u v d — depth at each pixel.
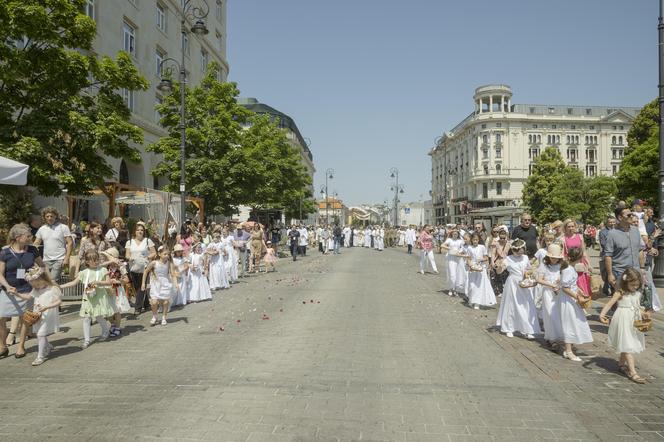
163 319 8.98
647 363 6.28
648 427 4.24
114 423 4.29
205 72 39.97
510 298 7.86
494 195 91.06
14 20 10.82
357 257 30.80
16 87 11.98
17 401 4.86
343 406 4.70
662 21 11.89
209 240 16.86
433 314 9.95
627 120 93.50
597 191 49.91
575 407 4.71
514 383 5.44
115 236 10.62
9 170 8.04
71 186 12.43
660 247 11.58
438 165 119.88
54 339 7.80
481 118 91.25
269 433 4.07
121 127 12.70
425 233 19.31
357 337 7.78
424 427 4.21
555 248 6.80
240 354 6.70
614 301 5.81
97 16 23.53
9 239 6.83
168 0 31.98
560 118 92.12
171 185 24.14
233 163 24.92
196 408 4.64
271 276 18.38
